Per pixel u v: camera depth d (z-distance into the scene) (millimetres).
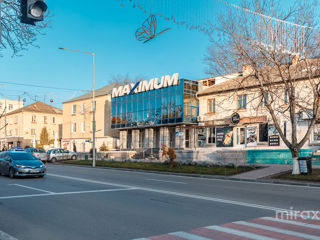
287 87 19484
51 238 6207
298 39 18703
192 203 9961
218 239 6000
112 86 53188
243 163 24453
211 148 32781
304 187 15055
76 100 55156
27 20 6609
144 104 41188
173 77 37031
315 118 18969
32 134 67188
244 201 10391
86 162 34375
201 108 34688
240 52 19391
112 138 48812
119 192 12344
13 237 6184
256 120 28672
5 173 18328
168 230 6711
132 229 6809
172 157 25266
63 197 11055
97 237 6238
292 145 19047
